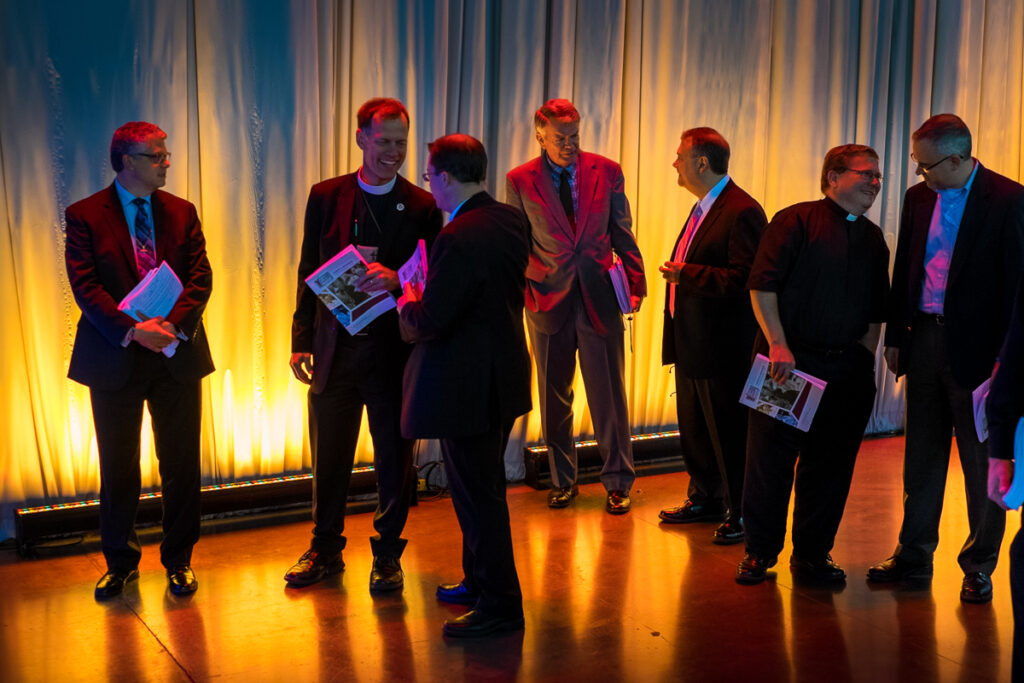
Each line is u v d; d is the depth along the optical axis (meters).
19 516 3.87
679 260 4.04
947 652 2.97
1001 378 2.26
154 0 4.01
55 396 4.05
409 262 3.09
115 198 3.34
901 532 3.53
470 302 2.90
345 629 3.16
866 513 4.31
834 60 5.34
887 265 3.44
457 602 3.36
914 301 3.39
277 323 4.37
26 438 4.04
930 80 5.57
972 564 3.36
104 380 3.30
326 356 3.41
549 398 4.43
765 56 5.20
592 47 4.82
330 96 4.34
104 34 3.95
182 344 3.40
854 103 5.43
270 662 2.94
